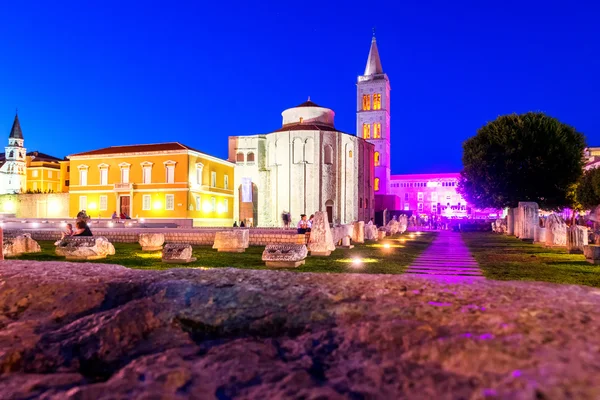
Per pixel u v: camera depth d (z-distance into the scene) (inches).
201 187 1921.8
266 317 97.2
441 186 4463.6
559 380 62.8
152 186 1852.9
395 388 68.8
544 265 484.1
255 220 2241.6
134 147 1988.2
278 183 2194.9
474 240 1058.1
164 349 90.4
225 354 82.1
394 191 4586.6
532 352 71.2
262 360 80.4
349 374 74.3
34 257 530.3
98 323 96.0
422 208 4493.1
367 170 2464.3
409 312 90.7
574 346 72.1
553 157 1385.3
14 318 107.0
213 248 685.9
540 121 1445.6
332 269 434.0
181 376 74.9
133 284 115.9
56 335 94.3
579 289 106.4
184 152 1823.3
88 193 1936.5
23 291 115.2
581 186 1673.2
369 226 1026.1
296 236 738.8
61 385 76.0
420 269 447.8
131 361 84.0
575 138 1465.3
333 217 2198.6
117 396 70.2
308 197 2150.6
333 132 2207.2
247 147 2272.4
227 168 2197.3
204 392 70.9
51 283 117.3
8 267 137.7
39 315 107.3
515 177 1421.0
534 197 1440.7
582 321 82.7
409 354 77.3
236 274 122.5
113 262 486.9
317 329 91.4
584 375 63.4
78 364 87.0
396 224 1439.5
